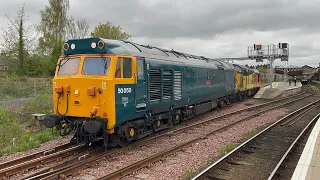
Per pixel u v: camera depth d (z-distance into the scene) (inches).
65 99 391.5
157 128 502.0
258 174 320.2
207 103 762.2
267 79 2566.4
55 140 472.7
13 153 403.2
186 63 596.1
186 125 615.2
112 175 291.6
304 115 787.4
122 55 393.4
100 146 413.7
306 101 1209.4
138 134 437.7
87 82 376.2
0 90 927.7
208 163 356.2
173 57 561.0
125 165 343.9
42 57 1656.0
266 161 368.8
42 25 1964.8
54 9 1963.6
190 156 386.0
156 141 466.0
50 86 1044.5
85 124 358.9
